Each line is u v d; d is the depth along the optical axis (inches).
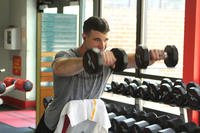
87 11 246.1
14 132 198.7
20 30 281.6
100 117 74.9
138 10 214.7
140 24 214.8
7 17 298.0
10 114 250.1
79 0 242.5
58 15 211.3
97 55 55.2
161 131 142.6
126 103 218.2
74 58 62.9
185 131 144.8
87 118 73.4
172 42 200.4
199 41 163.6
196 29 161.9
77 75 70.8
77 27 232.4
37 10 274.7
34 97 275.9
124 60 61.2
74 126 72.8
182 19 193.5
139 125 154.2
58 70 63.7
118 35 236.4
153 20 211.6
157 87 157.5
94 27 66.4
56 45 210.2
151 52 67.7
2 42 299.7
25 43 274.8
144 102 203.8
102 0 245.1
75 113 72.0
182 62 184.4
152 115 161.3
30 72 275.3
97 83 73.7
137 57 66.8
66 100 72.5
